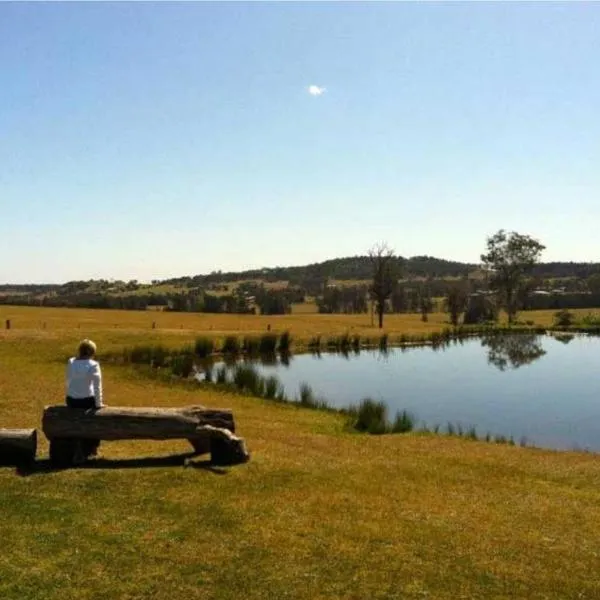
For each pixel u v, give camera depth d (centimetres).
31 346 4609
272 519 988
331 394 3703
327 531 954
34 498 1018
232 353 5775
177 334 6481
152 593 738
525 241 11050
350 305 14275
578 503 1216
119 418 1202
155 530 918
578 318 10488
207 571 799
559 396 3662
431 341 7500
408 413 3117
